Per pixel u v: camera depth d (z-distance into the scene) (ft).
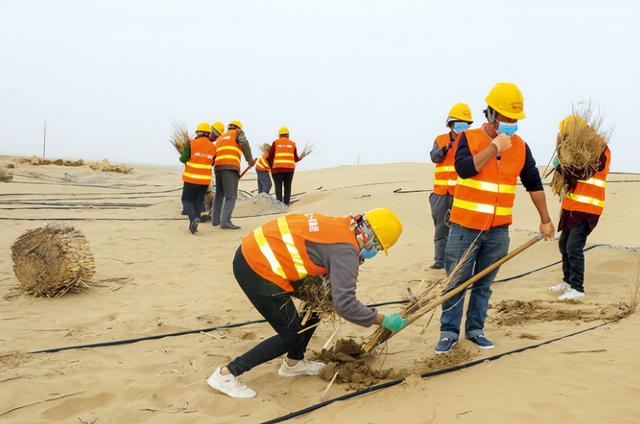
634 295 20.66
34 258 22.07
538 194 15.52
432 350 16.22
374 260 30.04
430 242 35.19
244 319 19.85
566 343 15.62
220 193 39.99
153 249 32.12
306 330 13.94
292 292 13.69
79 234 23.41
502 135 14.33
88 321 19.35
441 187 25.90
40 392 13.56
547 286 23.43
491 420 11.62
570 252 21.15
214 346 17.03
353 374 14.14
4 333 18.03
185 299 22.65
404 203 51.34
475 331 15.84
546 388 12.88
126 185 96.78
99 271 26.50
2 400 13.08
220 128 41.16
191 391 13.67
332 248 12.69
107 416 12.47
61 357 16.05
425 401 12.60
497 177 15.07
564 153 20.35
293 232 12.92
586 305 19.89
